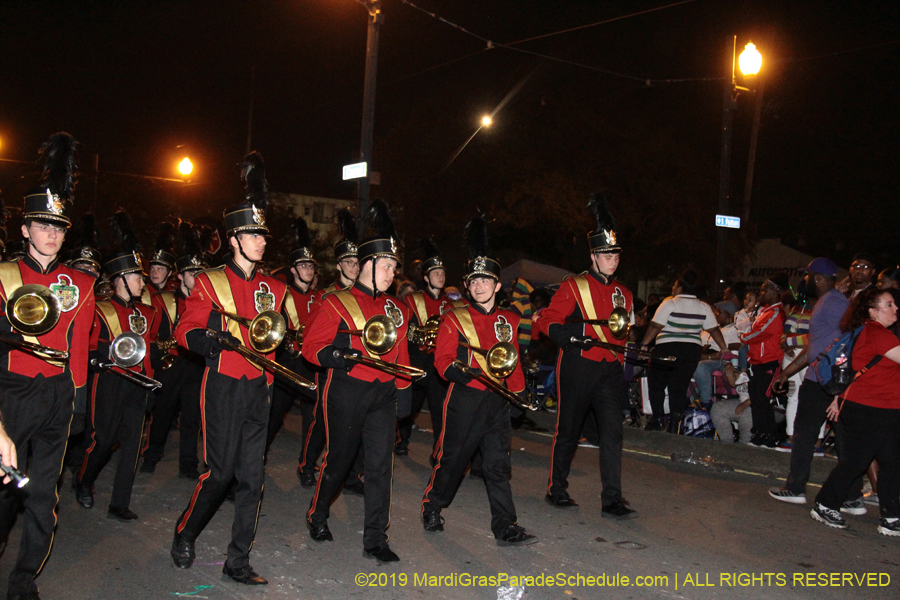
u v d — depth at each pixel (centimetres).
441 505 553
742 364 897
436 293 816
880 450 570
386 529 500
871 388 566
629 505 644
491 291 539
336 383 492
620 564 502
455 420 527
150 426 722
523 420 1034
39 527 411
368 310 496
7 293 405
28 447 455
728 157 1444
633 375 1007
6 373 403
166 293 717
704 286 902
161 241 738
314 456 687
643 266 2458
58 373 417
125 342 496
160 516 585
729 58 1434
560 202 2162
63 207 420
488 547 528
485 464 532
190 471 708
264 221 477
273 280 491
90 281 436
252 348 459
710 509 636
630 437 930
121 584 451
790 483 662
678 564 504
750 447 816
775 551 533
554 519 599
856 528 591
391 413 501
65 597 432
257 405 461
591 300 616
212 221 830
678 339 877
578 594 451
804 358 692
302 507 621
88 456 583
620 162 2258
